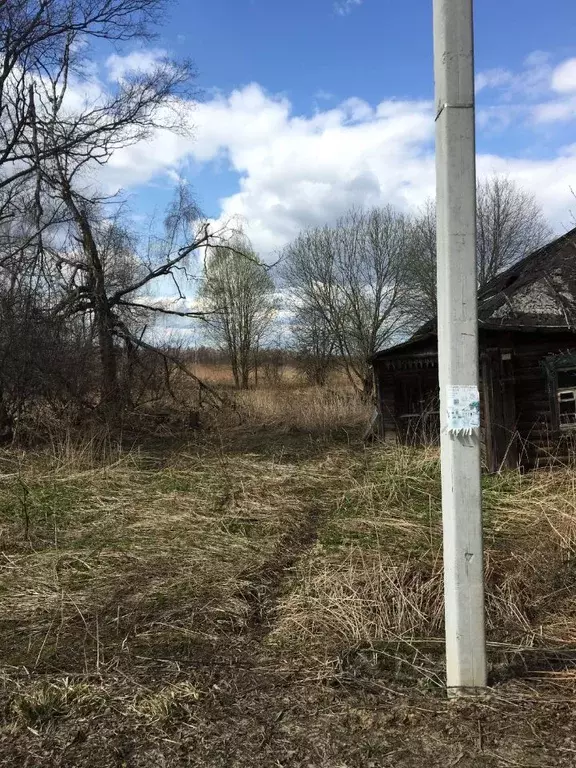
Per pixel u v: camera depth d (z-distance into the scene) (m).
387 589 4.39
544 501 6.81
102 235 16.14
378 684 3.32
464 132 3.04
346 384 31.23
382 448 11.38
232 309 34.44
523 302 10.16
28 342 12.10
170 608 4.46
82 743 2.87
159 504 7.66
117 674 3.49
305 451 11.72
